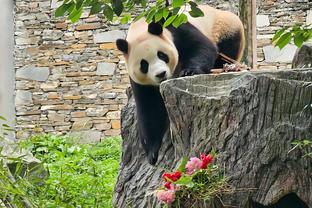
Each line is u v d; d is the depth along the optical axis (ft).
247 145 24.09
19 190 22.85
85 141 57.26
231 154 24.16
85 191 32.91
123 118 31.86
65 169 43.11
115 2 23.53
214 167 23.95
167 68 31.53
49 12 58.90
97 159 50.62
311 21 56.75
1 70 58.59
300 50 30.81
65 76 58.54
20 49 58.95
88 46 58.49
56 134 58.03
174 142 26.58
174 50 32.17
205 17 35.78
